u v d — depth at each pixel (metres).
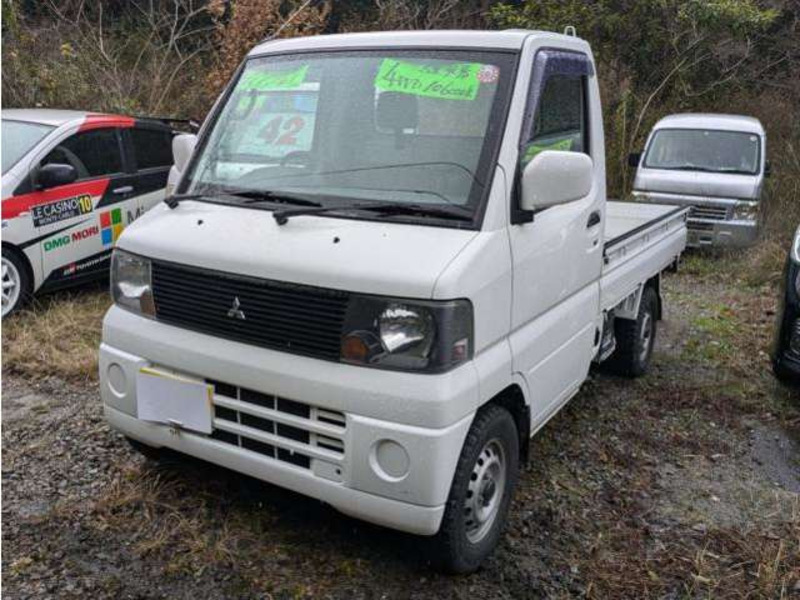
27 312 6.15
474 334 2.88
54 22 12.30
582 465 4.34
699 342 6.69
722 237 9.78
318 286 2.83
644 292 5.58
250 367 2.97
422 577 3.22
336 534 3.47
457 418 2.78
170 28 12.74
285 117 3.64
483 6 14.17
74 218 6.60
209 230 3.24
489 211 3.01
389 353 2.77
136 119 7.48
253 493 3.74
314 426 2.88
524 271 3.24
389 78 3.46
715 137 10.76
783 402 5.41
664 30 13.51
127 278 3.44
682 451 4.62
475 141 3.17
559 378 3.79
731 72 14.73
